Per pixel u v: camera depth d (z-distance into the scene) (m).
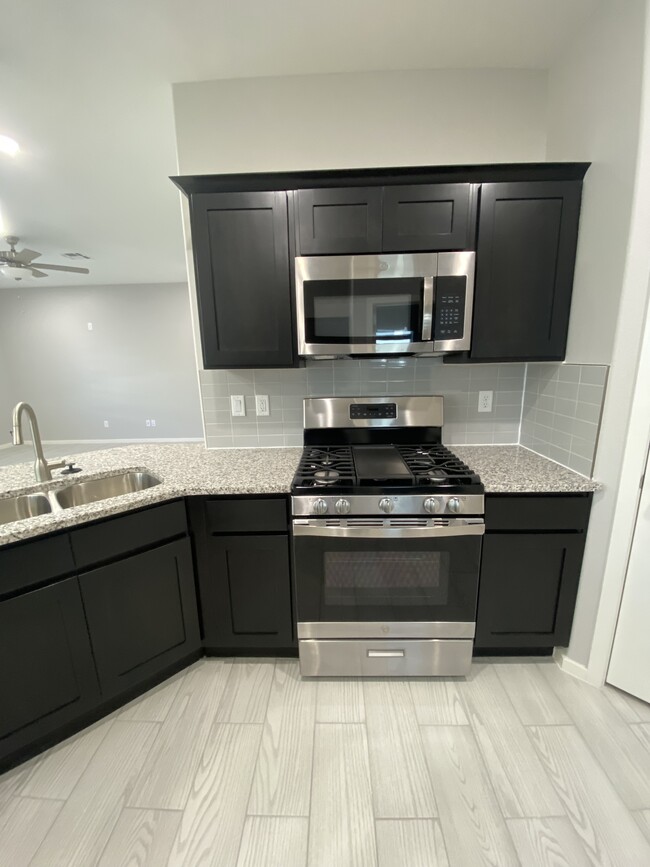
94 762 1.35
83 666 1.41
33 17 1.34
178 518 1.57
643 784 1.25
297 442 2.08
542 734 1.41
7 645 1.25
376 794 1.22
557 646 1.68
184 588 1.62
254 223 1.58
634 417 1.37
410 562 1.53
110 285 6.09
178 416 6.54
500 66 1.69
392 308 1.59
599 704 1.52
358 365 1.99
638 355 1.34
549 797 1.21
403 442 1.99
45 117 1.91
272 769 1.31
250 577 1.64
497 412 2.02
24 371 6.38
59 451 6.07
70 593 1.34
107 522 1.39
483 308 1.61
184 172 1.80
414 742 1.39
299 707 1.54
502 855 1.07
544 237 1.55
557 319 1.62
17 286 6.01
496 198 1.52
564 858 1.06
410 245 1.56
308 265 1.57
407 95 1.72
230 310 1.67
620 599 1.50
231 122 1.75
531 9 1.39
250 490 1.54
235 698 1.58
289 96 1.73
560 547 1.55
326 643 1.62
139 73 1.65
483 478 1.54
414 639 1.61
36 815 1.19
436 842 1.10
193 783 1.27
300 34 1.47
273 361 1.71
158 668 1.60
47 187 2.69
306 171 1.49
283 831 1.14
